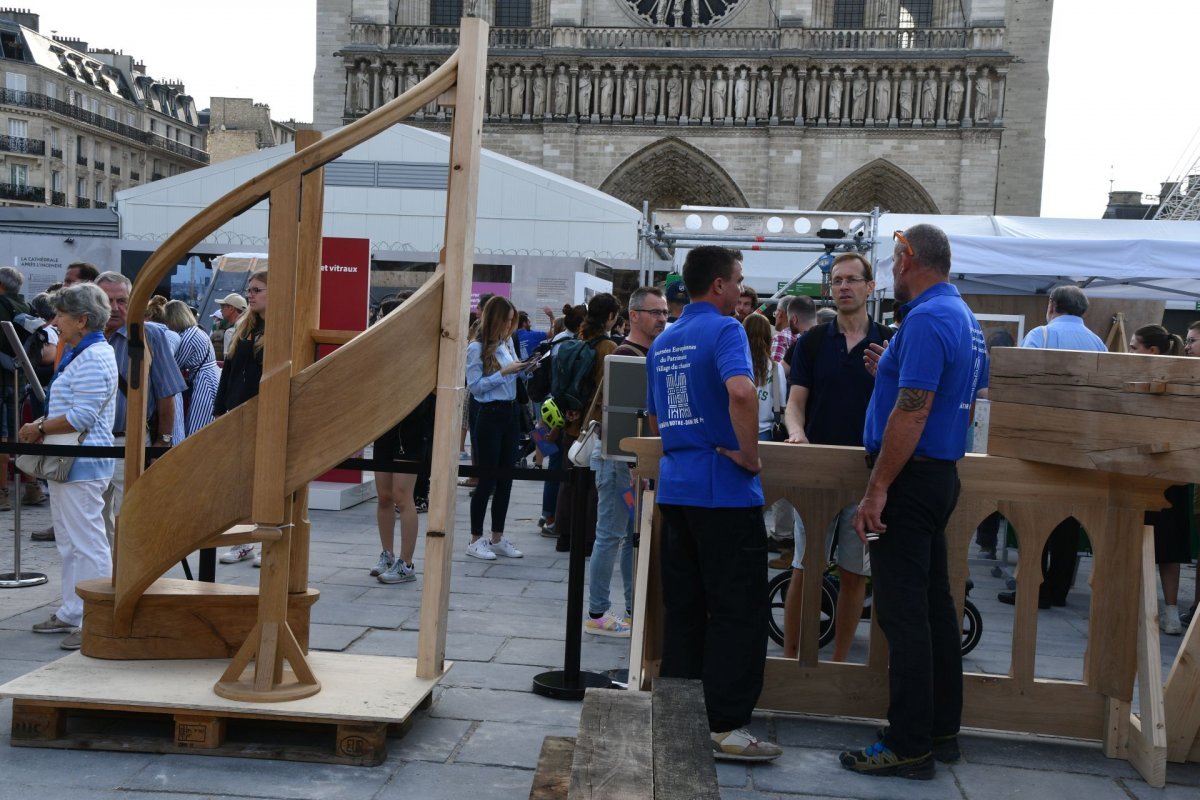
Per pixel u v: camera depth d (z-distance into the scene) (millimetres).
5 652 6262
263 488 4836
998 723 5387
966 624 7035
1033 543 5316
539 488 14773
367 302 11414
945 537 5301
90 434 6645
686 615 5129
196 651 5309
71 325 6734
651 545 5590
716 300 5086
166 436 8547
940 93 44906
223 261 19703
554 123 46031
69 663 5191
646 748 3115
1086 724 5328
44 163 78312
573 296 24156
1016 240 13305
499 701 5660
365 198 25438
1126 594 5180
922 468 4789
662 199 47219
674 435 5043
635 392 6594
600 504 7145
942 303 4762
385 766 4707
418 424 8258
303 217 5410
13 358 11133
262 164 26844
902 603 4820
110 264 24422
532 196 26469
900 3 46781
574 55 45781
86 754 4711
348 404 4867
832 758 5082
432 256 24906
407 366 4980
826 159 45250
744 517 4910
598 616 7250
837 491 5484
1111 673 5223
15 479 7996
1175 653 7629
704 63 45438
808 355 6449
